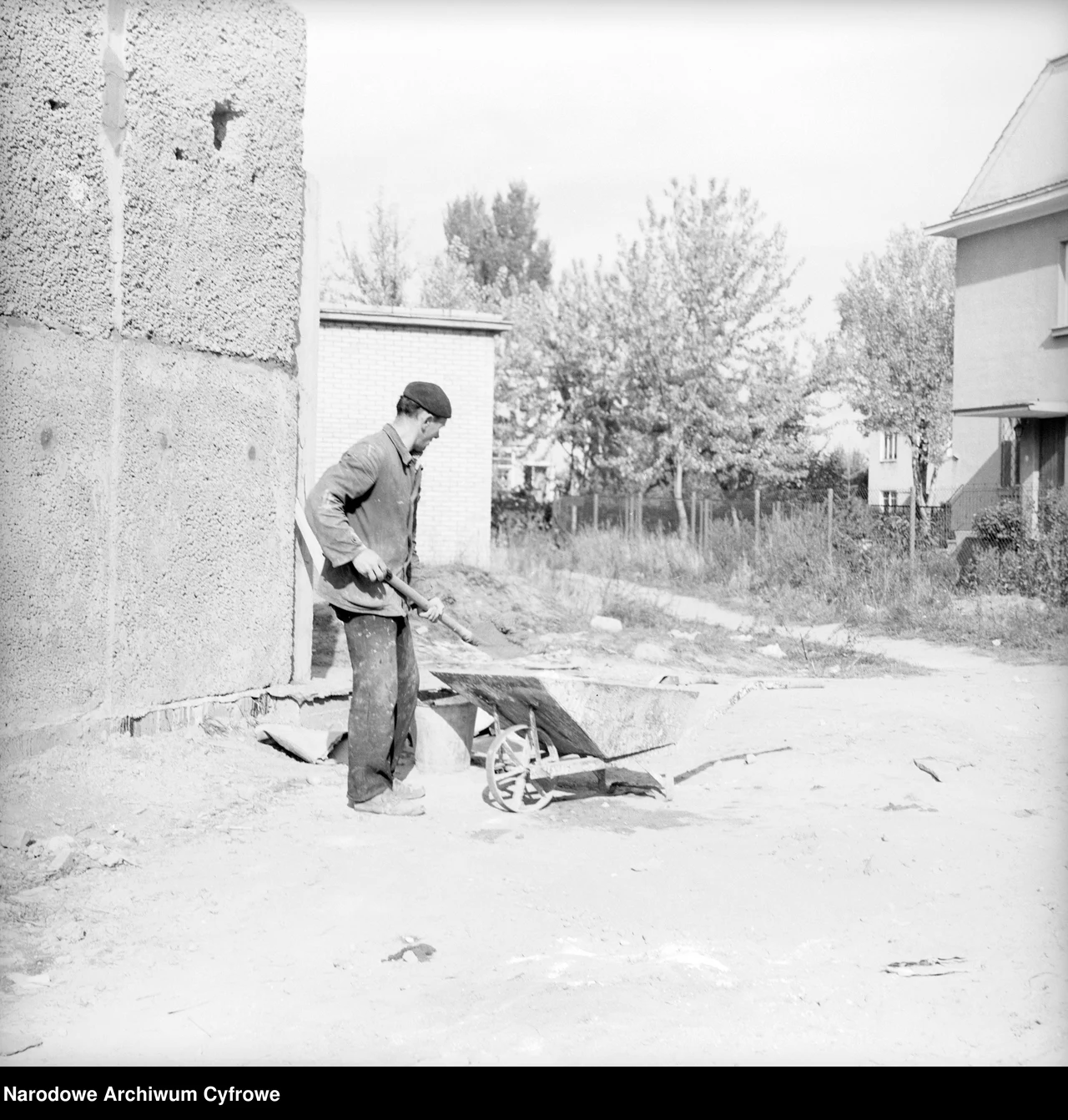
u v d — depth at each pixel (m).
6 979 3.63
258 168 7.08
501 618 14.03
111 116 5.88
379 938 4.08
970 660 13.72
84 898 4.36
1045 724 8.86
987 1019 3.56
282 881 4.62
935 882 4.86
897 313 35.69
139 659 6.18
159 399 6.27
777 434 32.97
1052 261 22.42
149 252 6.17
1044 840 5.54
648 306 32.41
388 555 5.83
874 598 17.95
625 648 13.25
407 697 6.07
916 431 35.44
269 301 7.22
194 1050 3.24
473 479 19.95
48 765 5.45
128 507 6.04
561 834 5.50
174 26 6.32
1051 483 22.33
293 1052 3.24
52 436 5.54
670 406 32.16
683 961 3.96
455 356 19.80
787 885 4.77
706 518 26.09
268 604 7.29
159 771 5.83
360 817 5.65
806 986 3.78
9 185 5.25
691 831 5.61
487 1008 3.54
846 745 7.86
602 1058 3.24
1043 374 22.67
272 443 7.29
